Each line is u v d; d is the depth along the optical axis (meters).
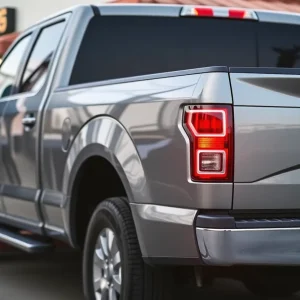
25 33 8.06
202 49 7.19
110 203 5.45
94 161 5.79
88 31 6.85
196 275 5.27
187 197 4.70
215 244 4.57
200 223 4.62
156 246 4.93
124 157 5.19
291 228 4.66
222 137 4.62
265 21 7.36
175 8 7.17
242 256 4.59
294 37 7.47
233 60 7.29
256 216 4.71
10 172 7.31
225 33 7.26
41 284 7.74
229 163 4.62
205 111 4.64
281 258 4.64
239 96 4.66
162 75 5.08
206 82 4.68
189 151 4.67
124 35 6.96
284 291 6.64
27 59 7.67
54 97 6.48
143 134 5.04
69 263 8.95
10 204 7.38
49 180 6.43
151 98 5.03
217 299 7.07
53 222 6.46
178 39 7.14
